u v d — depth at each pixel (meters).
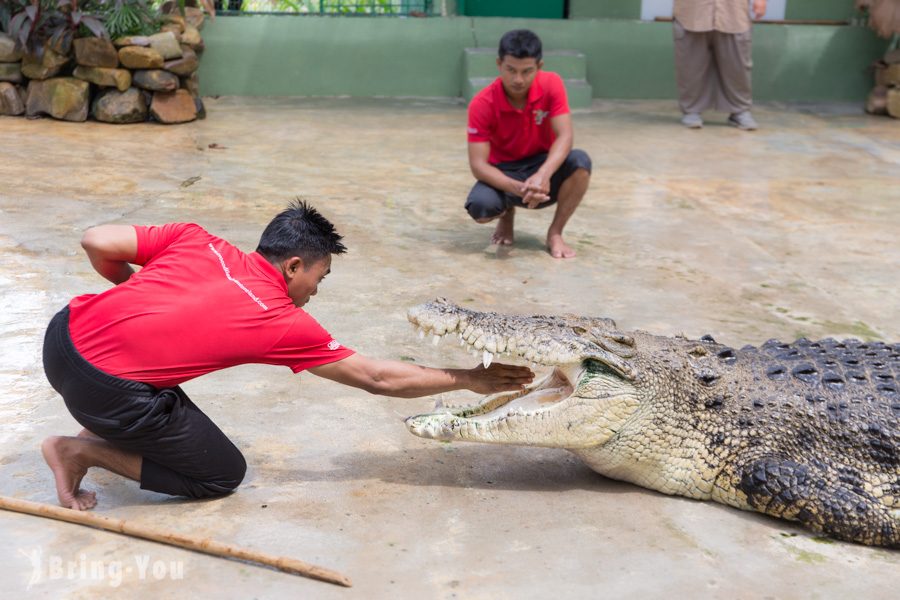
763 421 3.42
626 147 10.30
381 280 5.71
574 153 6.28
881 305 5.66
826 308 5.57
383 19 12.89
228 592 2.72
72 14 10.12
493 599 2.76
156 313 3.01
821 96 13.53
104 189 7.53
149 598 2.67
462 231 6.95
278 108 11.94
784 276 6.16
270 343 3.09
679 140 10.80
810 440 3.40
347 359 3.23
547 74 6.20
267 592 2.73
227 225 6.66
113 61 10.35
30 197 7.14
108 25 10.38
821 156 10.12
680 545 3.14
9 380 4.07
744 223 7.44
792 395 3.49
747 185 8.71
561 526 3.22
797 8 13.52
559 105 6.14
